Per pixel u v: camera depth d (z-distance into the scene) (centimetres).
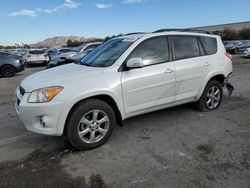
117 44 480
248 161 355
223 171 332
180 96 501
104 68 418
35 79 414
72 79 389
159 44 473
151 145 412
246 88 822
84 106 386
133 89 429
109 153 389
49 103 365
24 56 2131
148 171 337
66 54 1627
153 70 452
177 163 354
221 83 587
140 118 534
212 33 581
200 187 300
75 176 331
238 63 1673
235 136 439
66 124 383
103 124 412
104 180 321
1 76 1469
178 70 484
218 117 534
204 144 411
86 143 395
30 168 354
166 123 505
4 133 483
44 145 425
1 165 364
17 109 413
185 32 521
